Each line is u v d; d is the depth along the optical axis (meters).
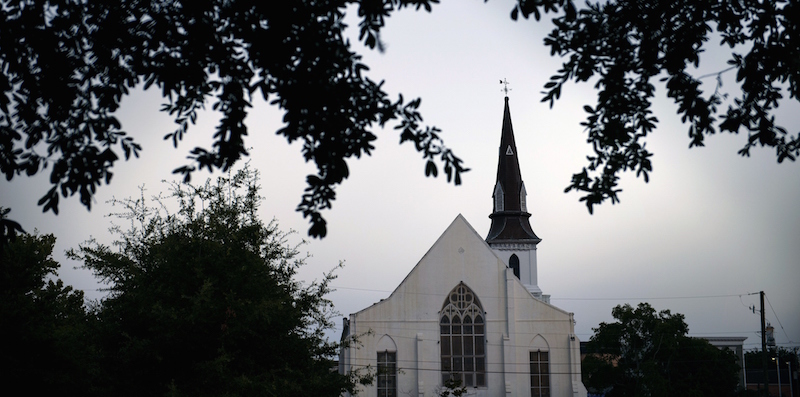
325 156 13.78
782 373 103.12
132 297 28.06
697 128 15.29
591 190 16.20
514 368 61.41
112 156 14.16
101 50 14.18
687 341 77.31
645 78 15.15
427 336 62.06
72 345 23.88
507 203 90.12
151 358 26.39
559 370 61.53
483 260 63.28
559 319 62.34
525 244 88.69
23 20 13.53
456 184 14.41
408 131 14.22
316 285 33.38
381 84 13.99
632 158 15.92
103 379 25.98
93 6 14.09
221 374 25.70
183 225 31.14
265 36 13.07
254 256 29.66
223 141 13.98
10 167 14.29
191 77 14.01
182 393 24.97
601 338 78.69
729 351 79.19
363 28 13.66
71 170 14.01
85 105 14.48
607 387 80.69
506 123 92.94
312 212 14.16
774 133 14.92
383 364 61.59
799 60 13.66
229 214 31.61
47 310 25.81
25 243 26.84
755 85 14.39
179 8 14.02
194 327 26.59
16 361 22.03
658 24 14.42
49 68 13.81
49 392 22.73
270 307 27.98
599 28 14.63
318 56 13.32
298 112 13.43
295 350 30.03
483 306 62.53
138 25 14.17
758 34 14.10
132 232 31.20
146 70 14.09
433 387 61.22
